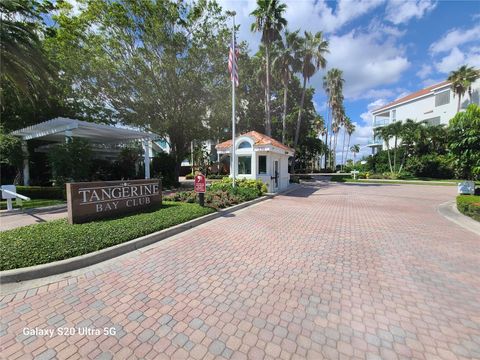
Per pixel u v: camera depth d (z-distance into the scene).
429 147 30.17
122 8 14.52
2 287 3.32
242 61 23.92
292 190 17.39
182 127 19.28
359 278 3.76
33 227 5.35
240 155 15.02
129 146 19.53
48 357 2.16
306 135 34.78
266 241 5.54
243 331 2.54
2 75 10.87
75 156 11.47
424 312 2.90
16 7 10.54
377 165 36.19
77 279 3.62
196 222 6.87
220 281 3.62
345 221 7.67
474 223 7.45
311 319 2.75
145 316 2.77
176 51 16.41
